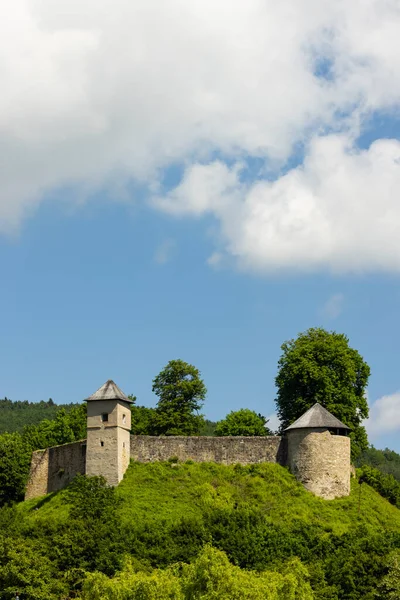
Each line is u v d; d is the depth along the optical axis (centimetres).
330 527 8800
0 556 7756
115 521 8600
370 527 8850
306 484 9450
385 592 7512
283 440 9888
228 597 6175
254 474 9644
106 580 6775
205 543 8062
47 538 8244
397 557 7850
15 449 10800
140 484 9488
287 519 8881
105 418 9700
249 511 8788
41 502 9662
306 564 7988
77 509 8981
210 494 9256
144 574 6931
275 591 6425
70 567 7850
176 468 9750
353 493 9625
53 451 10275
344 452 9594
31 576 7512
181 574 7119
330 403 10694
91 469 9594
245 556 7950
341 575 7788
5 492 10406
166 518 8738
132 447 9944
